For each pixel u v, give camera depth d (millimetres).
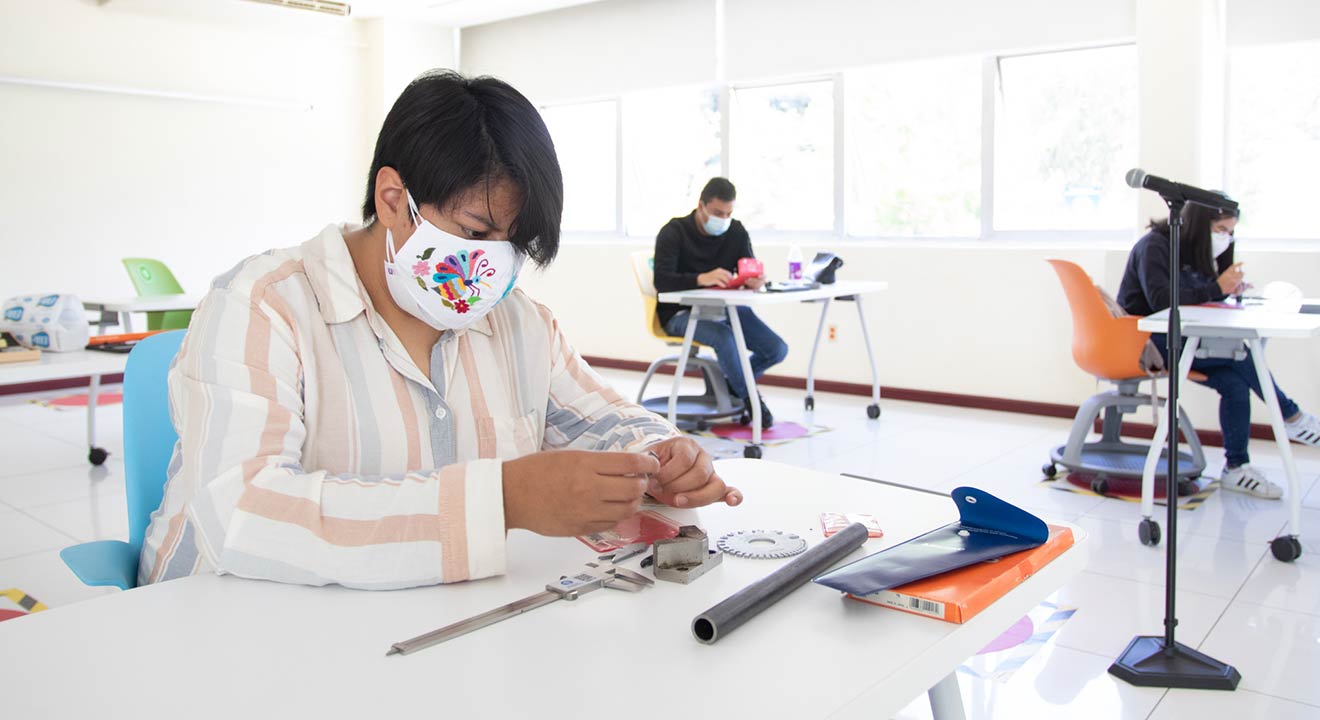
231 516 883
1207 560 2936
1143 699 2094
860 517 1090
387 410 1077
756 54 6059
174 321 4926
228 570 881
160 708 658
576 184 7352
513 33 7324
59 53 5781
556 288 7203
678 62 6441
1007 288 5199
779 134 6188
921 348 5531
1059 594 2689
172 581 892
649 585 888
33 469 4066
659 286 4594
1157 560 2941
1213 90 4566
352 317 1062
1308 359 4328
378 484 915
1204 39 4422
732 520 1093
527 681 698
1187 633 2422
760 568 939
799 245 6023
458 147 951
